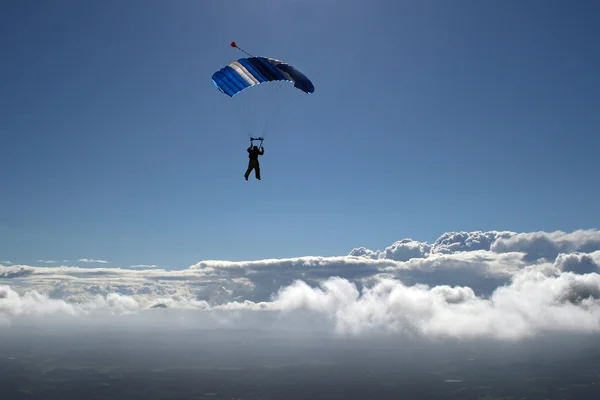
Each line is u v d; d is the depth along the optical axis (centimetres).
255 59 4162
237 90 4188
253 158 3588
